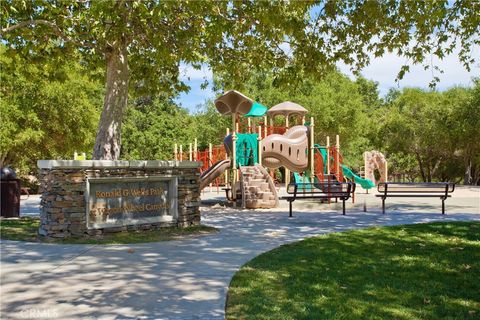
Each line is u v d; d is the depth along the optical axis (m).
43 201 9.29
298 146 19.03
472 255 7.11
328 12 11.46
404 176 50.06
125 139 39.38
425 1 11.16
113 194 9.66
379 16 11.35
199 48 12.48
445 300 4.99
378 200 19.31
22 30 11.81
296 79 12.50
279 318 4.39
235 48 13.42
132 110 40.31
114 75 11.30
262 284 5.57
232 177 17.64
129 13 9.91
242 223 11.58
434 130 36.12
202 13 10.23
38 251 7.69
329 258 6.98
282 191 25.34
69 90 25.33
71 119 26.66
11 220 12.25
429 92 38.94
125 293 5.25
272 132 22.67
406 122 38.59
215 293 5.23
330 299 4.98
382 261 6.77
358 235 9.19
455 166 44.47
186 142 40.53
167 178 10.46
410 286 5.49
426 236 8.91
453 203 17.58
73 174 9.08
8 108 23.27
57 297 5.10
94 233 9.26
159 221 10.26
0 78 22.98
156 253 7.54
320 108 34.03
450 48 12.58
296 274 6.03
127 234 9.50
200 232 9.88
